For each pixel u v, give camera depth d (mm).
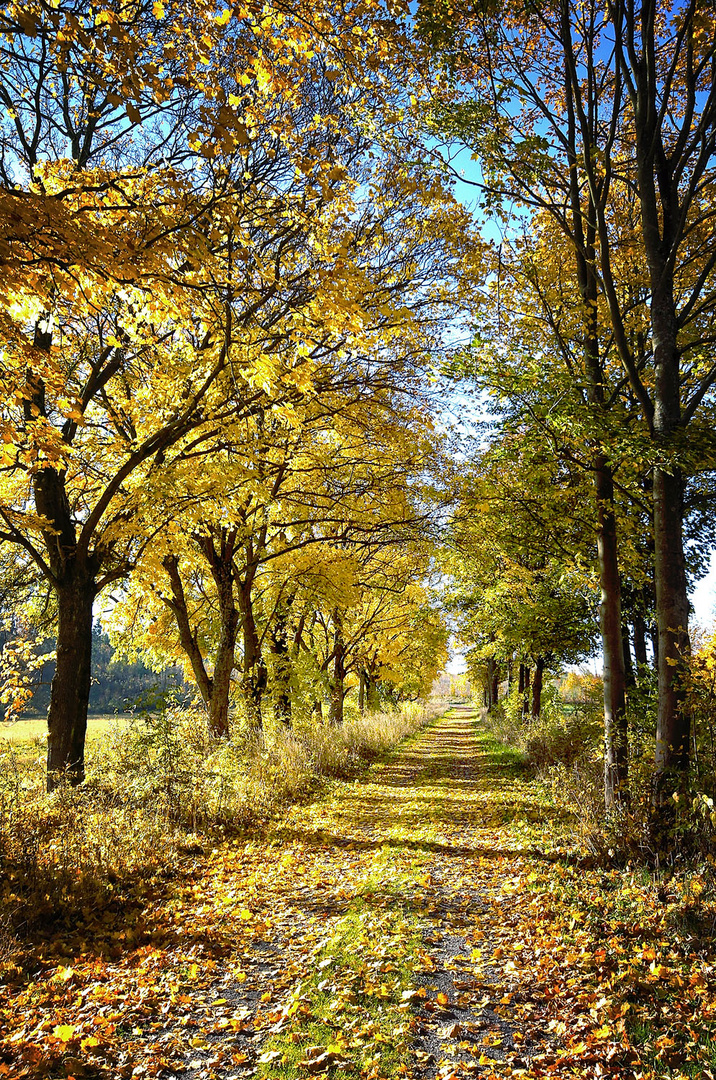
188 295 6840
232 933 5625
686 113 8578
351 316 6457
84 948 5266
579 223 10250
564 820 9555
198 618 18125
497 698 41125
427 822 10688
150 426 11109
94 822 7766
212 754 11586
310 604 18188
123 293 7152
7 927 5148
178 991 4477
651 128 8484
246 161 8180
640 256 11156
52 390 7109
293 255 7770
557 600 15258
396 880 7086
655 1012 4035
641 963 4672
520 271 10664
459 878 7254
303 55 6227
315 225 7039
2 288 5281
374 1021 4004
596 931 5344
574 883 6625
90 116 7535
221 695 14266
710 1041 3691
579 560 11562
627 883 6375
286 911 6207
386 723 27688
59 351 10516
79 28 4715
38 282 6062
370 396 12547
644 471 9648
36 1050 3633
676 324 8586
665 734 7633
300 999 4262
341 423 13109
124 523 10289
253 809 10430
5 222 4930
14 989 4523
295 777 13195
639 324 11000
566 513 10609
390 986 4477
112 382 12641
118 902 6332
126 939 5516
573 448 9648
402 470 13773
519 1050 3732
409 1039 3826
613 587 9945
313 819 10742
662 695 7766
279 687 17750
